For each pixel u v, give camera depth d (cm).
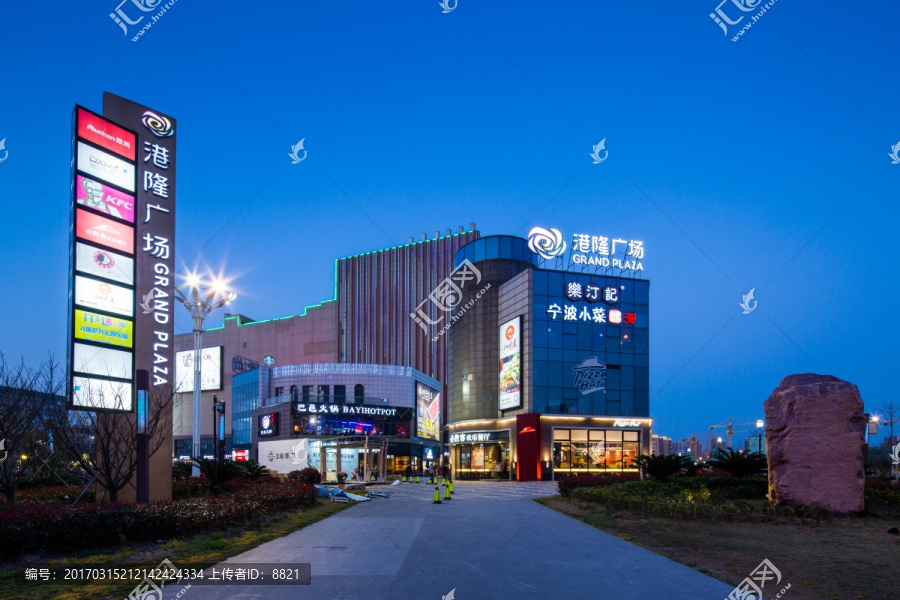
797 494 2188
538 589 1103
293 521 2172
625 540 1691
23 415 2166
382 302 13650
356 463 8050
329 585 1140
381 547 1578
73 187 2122
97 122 2212
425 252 13562
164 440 2367
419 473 9769
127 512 1521
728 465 3138
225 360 14350
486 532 1880
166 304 2438
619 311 6825
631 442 6600
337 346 13575
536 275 6625
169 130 2544
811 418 2217
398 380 10756
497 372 7275
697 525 1958
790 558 1387
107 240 2197
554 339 6569
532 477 6222
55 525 1386
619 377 6688
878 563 1328
